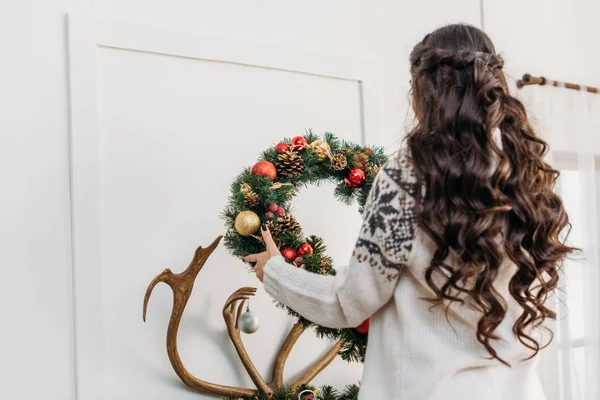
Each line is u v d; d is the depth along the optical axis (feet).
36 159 4.40
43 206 4.41
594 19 8.39
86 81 4.58
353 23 6.21
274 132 5.57
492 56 3.33
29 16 4.43
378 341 3.48
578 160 7.68
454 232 3.03
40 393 4.33
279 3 5.71
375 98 6.22
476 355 3.25
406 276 3.34
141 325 4.78
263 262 4.02
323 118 5.90
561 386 7.29
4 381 4.19
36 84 4.43
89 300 4.52
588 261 7.57
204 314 5.10
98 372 4.53
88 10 4.68
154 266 4.86
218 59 5.23
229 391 4.95
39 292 4.36
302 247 4.37
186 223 5.04
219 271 5.19
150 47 4.89
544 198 3.33
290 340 5.37
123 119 4.78
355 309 3.40
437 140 3.17
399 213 3.20
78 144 4.53
